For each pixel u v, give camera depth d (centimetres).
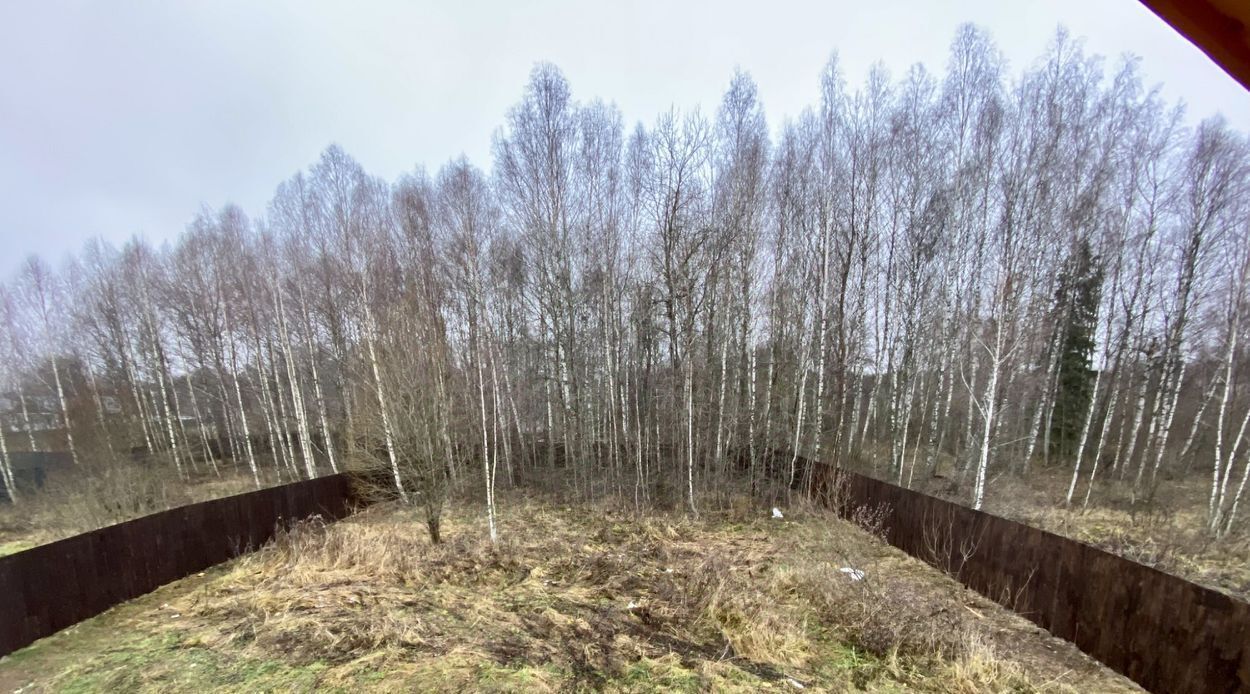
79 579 601
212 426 2386
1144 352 1471
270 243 1792
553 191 1460
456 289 1164
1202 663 408
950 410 1778
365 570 707
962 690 421
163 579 714
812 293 1473
